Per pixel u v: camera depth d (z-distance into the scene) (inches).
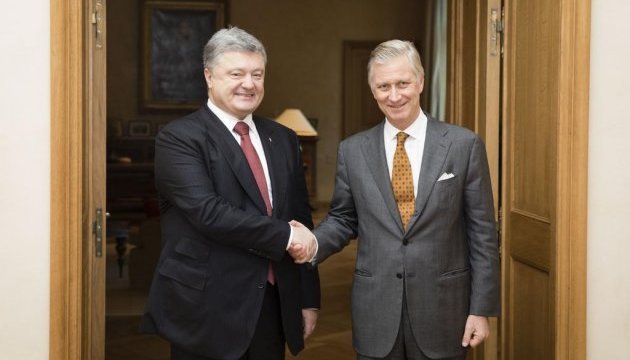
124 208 384.2
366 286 97.4
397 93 93.1
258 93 97.6
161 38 459.2
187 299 95.7
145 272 254.5
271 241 94.3
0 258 100.0
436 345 95.4
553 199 110.3
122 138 446.9
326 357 175.3
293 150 106.5
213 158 96.8
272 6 468.8
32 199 100.0
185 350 96.6
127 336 194.4
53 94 99.0
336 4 472.1
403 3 471.5
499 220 129.6
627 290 108.7
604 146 108.0
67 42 99.7
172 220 99.3
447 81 147.2
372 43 473.1
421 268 94.9
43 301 101.0
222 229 93.4
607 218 108.6
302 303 105.8
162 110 459.8
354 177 99.3
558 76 108.1
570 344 108.7
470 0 135.2
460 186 96.1
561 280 108.7
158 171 97.4
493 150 128.1
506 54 126.7
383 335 95.8
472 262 97.1
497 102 127.7
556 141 109.0
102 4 110.9
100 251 112.0
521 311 124.5
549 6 111.3
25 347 101.0
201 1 461.1
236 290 96.6
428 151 96.3
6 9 98.8
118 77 456.8
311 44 472.7
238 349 96.1
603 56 107.4
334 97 475.8
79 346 102.0
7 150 99.4
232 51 95.3
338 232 101.5
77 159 100.9
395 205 96.3
